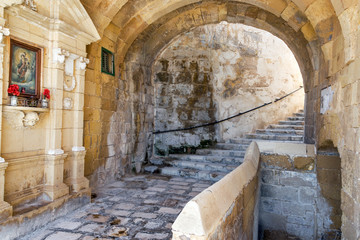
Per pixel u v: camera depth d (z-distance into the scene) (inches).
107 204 155.0
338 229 178.4
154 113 293.9
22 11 113.7
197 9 218.5
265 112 321.7
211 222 65.2
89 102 173.6
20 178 119.6
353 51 106.3
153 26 231.6
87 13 147.7
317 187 184.1
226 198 84.0
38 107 124.5
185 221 62.1
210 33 299.9
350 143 109.9
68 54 137.6
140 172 248.5
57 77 132.6
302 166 188.9
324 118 157.9
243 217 109.3
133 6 190.5
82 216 135.6
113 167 209.5
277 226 192.4
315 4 137.9
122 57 216.2
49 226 122.6
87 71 169.9
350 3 104.9
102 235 114.9
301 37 198.2
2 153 109.6
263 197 195.5
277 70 328.2
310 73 199.9
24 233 112.6
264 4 182.4
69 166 148.7
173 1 191.8
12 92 108.4
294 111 341.7
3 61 108.2
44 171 132.6
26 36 118.7
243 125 313.1
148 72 272.4
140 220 132.3
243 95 314.7
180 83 296.4
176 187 197.0
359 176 98.1
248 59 316.5
